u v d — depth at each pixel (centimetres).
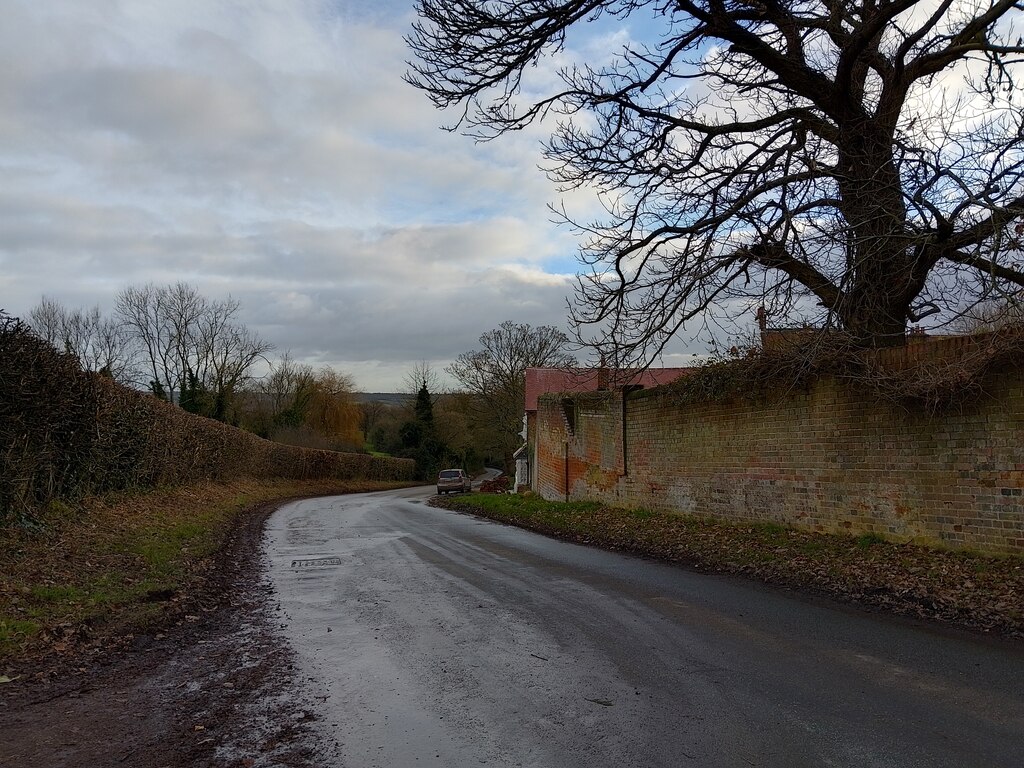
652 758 381
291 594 896
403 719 448
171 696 502
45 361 1145
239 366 5538
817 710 448
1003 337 845
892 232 923
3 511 977
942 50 1040
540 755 388
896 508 982
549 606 777
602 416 1964
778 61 1080
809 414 1149
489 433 6109
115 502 1521
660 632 654
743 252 1138
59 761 389
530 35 1024
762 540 1136
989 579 773
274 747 407
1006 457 838
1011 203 846
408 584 939
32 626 629
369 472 6188
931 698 466
